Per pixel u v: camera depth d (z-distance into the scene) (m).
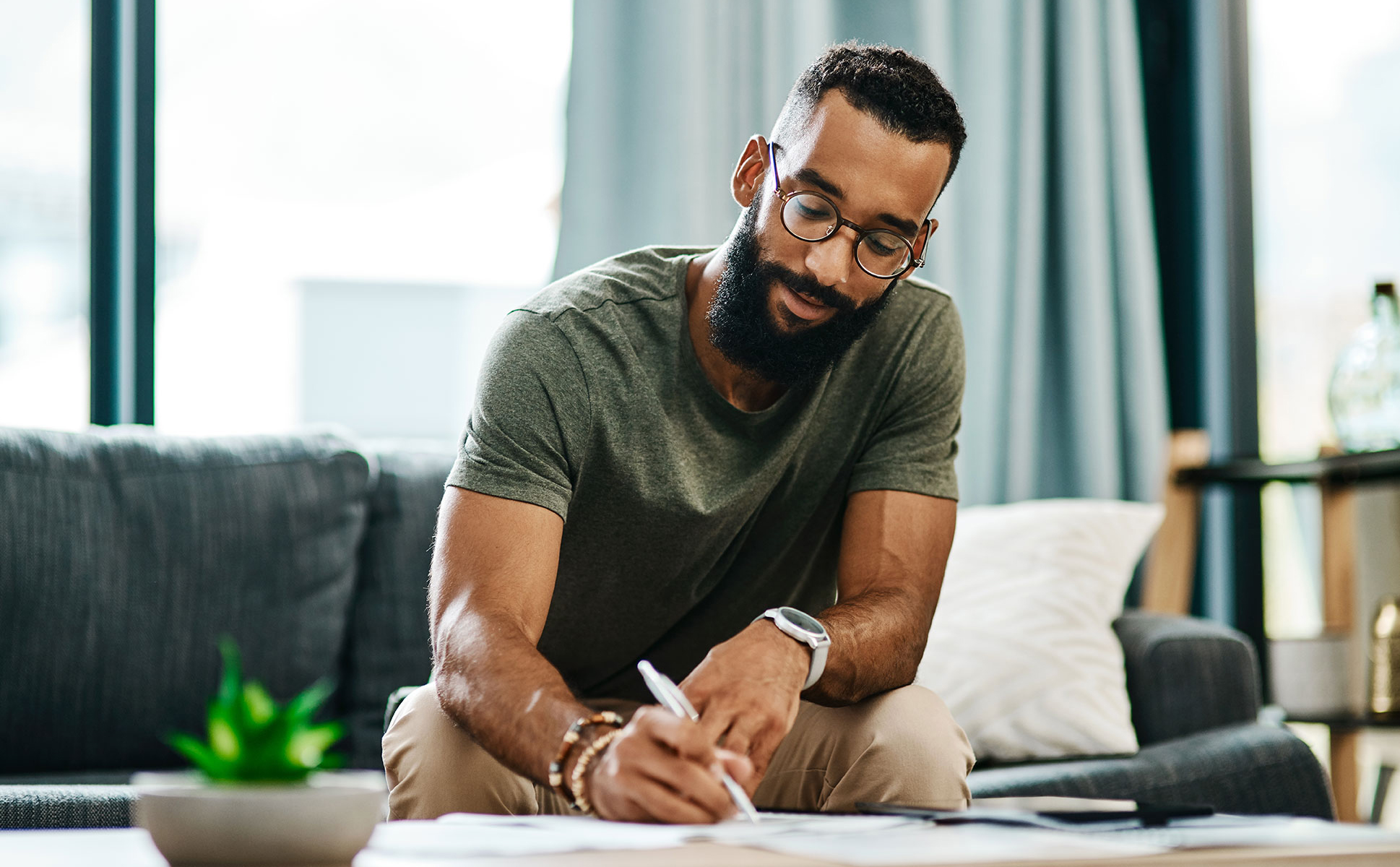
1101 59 2.60
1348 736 2.19
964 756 1.12
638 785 0.81
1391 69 2.64
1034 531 1.98
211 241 2.57
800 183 1.15
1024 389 2.46
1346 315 2.66
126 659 1.80
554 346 1.21
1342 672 2.18
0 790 1.40
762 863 0.64
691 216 2.20
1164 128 2.77
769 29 2.30
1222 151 2.66
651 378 1.25
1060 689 1.79
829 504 1.35
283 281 2.76
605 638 1.34
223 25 2.46
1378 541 2.52
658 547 1.26
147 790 0.64
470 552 1.11
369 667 1.96
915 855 0.66
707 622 1.37
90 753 1.78
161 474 1.90
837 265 1.14
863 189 1.13
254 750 0.66
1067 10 2.56
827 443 1.32
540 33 2.52
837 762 1.15
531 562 1.11
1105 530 2.00
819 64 1.20
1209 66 2.68
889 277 1.17
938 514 1.28
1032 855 0.66
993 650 1.84
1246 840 0.71
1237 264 2.64
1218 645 1.84
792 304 1.17
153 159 2.19
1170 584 2.38
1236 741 1.66
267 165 2.55
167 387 2.30
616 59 2.23
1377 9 2.67
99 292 2.18
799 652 1.02
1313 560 2.58
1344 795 2.19
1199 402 2.71
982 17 2.49
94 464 1.88
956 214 2.46
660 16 2.23
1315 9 2.71
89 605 1.79
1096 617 1.89
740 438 1.28
